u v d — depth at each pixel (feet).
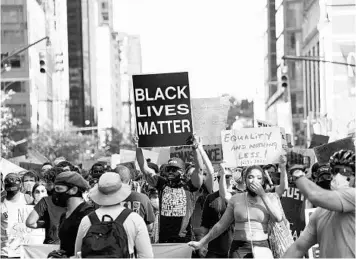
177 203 42.93
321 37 380.78
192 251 41.93
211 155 57.98
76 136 366.22
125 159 82.99
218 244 41.14
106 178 29.94
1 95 267.59
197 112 51.31
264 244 35.86
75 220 31.76
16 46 380.17
